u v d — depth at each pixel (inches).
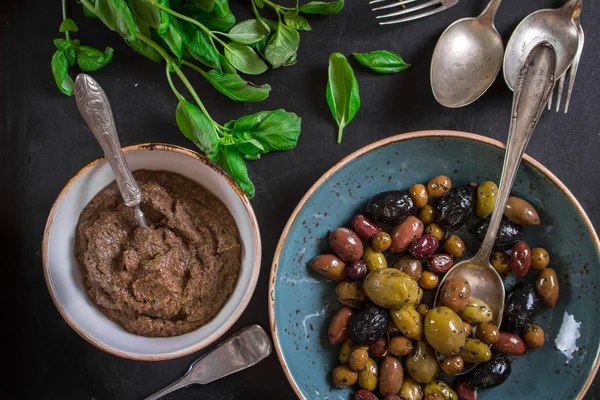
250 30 19.4
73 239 19.1
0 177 20.5
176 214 18.9
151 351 18.9
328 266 19.5
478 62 20.1
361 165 19.7
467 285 19.3
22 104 20.3
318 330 20.2
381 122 20.5
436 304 19.7
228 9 19.0
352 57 20.4
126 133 20.3
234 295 19.0
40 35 20.2
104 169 18.8
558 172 20.7
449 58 20.1
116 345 18.8
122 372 20.8
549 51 17.8
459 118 20.6
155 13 18.2
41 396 20.9
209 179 19.1
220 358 20.6
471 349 19.2
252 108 20.4
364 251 19.7
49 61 20.3
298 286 20.0
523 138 18.5
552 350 20.2
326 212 20.0
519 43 20.1
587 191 20.7
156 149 18.3
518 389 20.4
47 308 20.8
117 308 18.9
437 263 19.5
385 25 20.4
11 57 20.2
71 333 20.8
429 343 19.1
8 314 20.7
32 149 20.4
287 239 19.3
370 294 19.0
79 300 19.1
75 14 20.0
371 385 19.6
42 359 20.8
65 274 18.9
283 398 20.8
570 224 19.7
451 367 19.2
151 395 20.5
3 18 20.2
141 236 18.8
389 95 20.5
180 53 19.1
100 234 18.8
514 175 18.8
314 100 20.5
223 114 20.3
